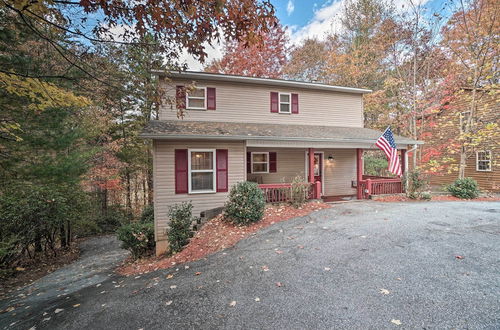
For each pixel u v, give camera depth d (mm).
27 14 3701
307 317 2535
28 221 7031
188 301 3115
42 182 6988
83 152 8539
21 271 7008
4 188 6641
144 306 3139
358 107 12172
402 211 7023
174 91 9227
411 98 14883
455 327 2238
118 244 9680
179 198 7555
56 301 3908
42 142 6559
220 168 7969
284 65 19938
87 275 5816
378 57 17047
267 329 2398
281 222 6367
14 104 5914
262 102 10500
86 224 10078
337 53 19453
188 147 7652
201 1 3525
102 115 11539
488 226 5344
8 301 4598
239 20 3727
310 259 4031
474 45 11453
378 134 10711
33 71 5816
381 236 4883
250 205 6379
